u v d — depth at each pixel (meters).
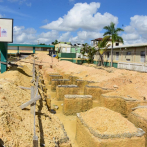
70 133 8.70
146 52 22.20
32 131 5.44
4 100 6.32
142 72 18.72
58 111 11.73
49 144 5.22
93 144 6.06
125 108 11.09
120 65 26.80
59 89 13.87
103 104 12.00
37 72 21.45
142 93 13.21
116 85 14.77
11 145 4.16
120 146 6.02
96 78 17.36
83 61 40.00
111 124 6.63
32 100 6.68
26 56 48.16
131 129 6.45
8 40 12.64
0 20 12.34
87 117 7.42
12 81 10.09
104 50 29.67
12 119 5.36
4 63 14.08
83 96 11.20
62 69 27.48
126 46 25.69
